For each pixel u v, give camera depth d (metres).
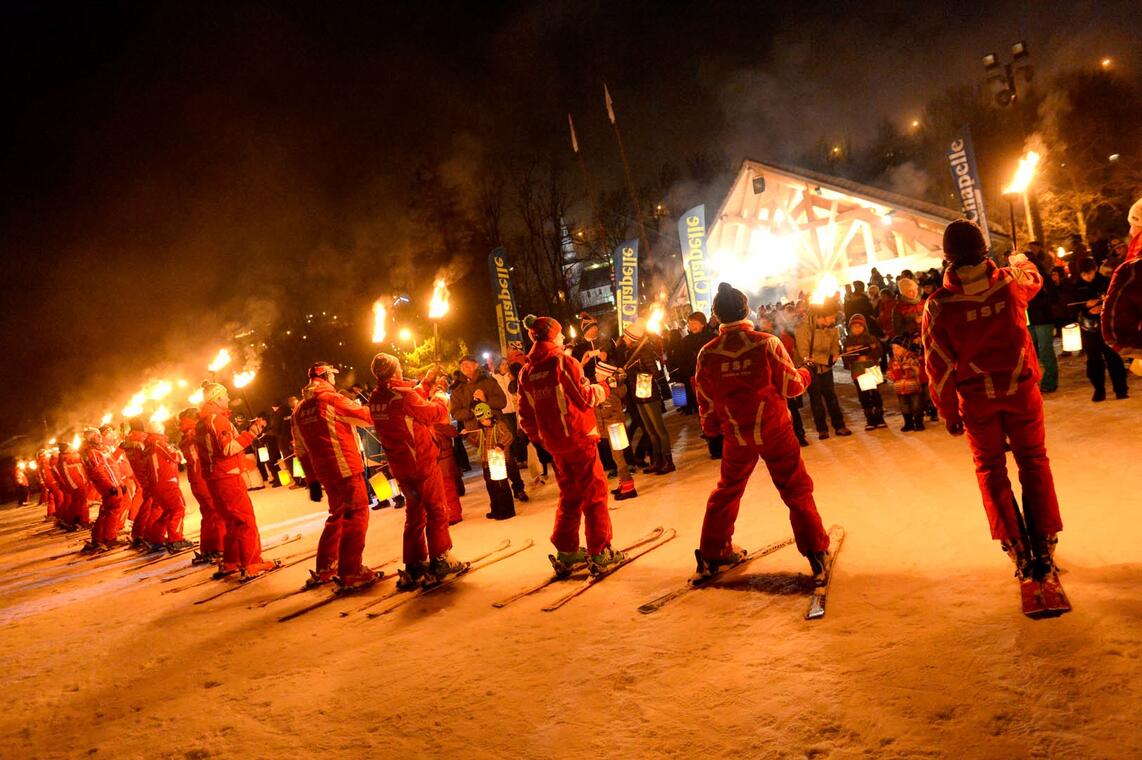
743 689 3.57
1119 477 5.64
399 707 4.19
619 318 13.12
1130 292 3.47
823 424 9.78
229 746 4.11
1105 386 9.54
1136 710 2.79
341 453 6.95
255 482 19.88
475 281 32.34
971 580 4.27
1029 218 17.28
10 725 5.17
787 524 6.20
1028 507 3.90
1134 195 29.61
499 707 3.93
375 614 6.02
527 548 7.32
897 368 9.13
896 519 5.69
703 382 4.95
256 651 5.76
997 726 2.88
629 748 3.29
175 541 12.01
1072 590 3.84
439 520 6.61
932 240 24.25
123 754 4.29
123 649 6.57
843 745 2.97
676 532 6.71
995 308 3.88
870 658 3.58
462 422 9.99
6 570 14.16
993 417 3.97
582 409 5.78
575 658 4.36
